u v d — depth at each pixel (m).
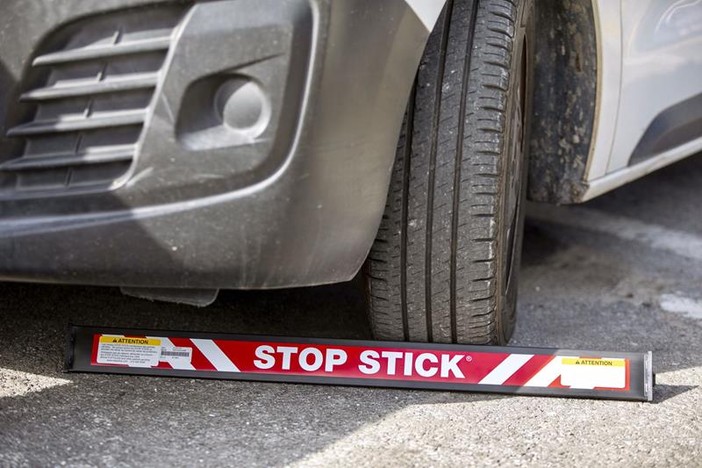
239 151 2.33
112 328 2.83
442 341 2.87
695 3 3.60
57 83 2.38
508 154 2.77
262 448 2.48
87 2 2.32
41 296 3.35
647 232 4.52
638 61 3.39
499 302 2.84
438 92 2.67
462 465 2.44
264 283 2.45
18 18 2.34
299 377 2.82
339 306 3.47
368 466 2.41
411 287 2.77
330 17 2.30
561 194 3.46
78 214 2.41
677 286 3.94
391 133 2.48
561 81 3.34
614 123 3.40
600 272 4.05
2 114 2.39
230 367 2.82
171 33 2.31
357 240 2.53
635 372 2.81
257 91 2.32
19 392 2.69
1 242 2.43
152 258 2.41
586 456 2.51
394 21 2.39
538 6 3.24
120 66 2.35
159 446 2.47
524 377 2.80
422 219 2.71
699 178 5.26
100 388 2.75
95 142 2.39
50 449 2.41
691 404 2.83
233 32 2.29
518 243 3.21
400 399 2.78
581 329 3.45
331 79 2.33
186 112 2.33
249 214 2.37
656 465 2.48
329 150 2.38
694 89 3.66
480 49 2.69
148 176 2.36
